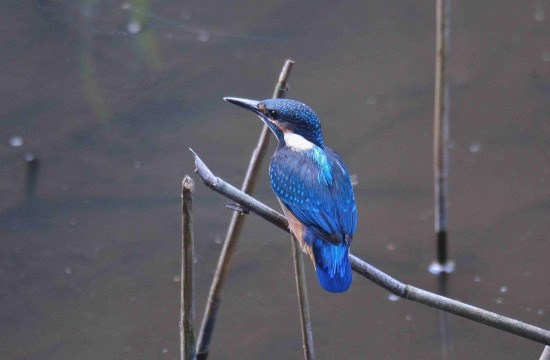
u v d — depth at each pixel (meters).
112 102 15.20
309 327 8.64
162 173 13.84
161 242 12.73
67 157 14.12
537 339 7.22
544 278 12.02
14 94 15.25
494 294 11.80
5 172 13.77
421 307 11.68
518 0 18.03
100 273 12.18
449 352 10.91
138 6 17.08
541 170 13.98
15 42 16.16
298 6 17.56
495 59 16.55
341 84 15.78
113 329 11.26
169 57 16.11
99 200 13.40
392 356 10.82
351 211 8.36
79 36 16.33
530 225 12.98
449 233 12.95
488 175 13.97
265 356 10.80
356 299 11.84
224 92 15.44
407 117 15.08
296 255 8.42
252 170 9.31
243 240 12.77
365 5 17.70
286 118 9.06
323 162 8.62
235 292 11.88
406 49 16.59
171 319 11.43
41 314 11.47
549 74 16.02
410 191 13.65
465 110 15.38
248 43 16.53
